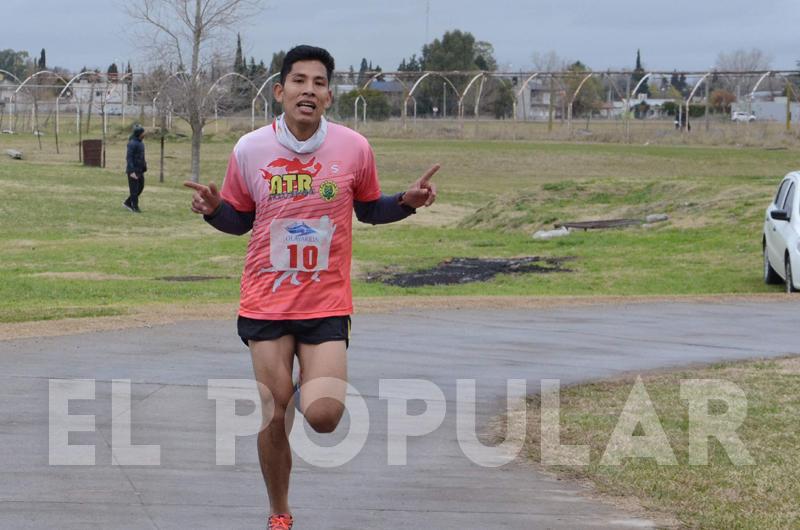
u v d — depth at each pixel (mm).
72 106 161375
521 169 79812
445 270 34875
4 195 55156
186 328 19047
